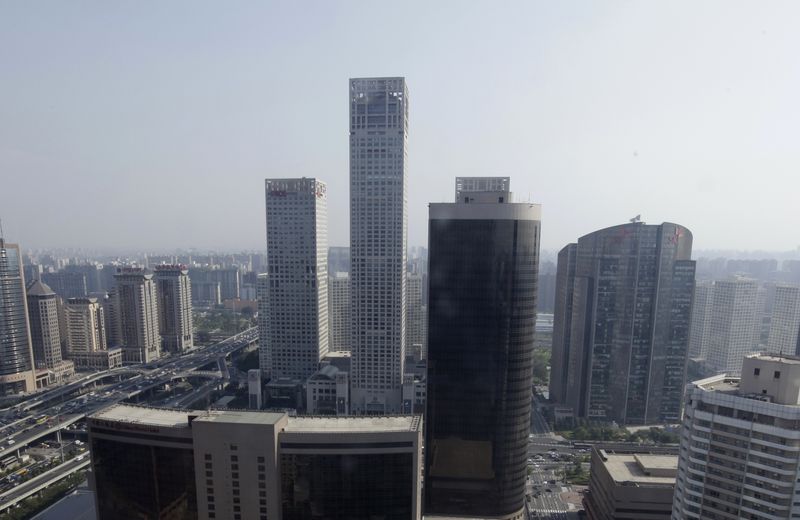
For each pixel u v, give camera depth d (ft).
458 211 629.51
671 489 567.18
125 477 449.89
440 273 644.69
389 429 434.30
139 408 476.95
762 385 405.59
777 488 382.83
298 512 431.84
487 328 642.63
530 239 631.15
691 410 426.92
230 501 426.10
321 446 422.41
